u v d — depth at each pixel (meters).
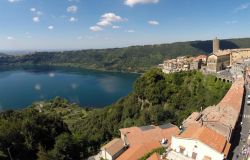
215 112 88.00
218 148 60.66
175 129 97.88
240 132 77.94
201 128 68.50
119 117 192.62
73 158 107.19
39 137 110.88
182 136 67.31
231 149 67.56
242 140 72.50
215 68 190.62
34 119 118.88
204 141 62.38
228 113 85.69
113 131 155.25
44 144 109.94
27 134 106.50
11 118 127.19
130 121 172.62
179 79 186.50
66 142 104.69
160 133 97.81
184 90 175.75
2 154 93.25
